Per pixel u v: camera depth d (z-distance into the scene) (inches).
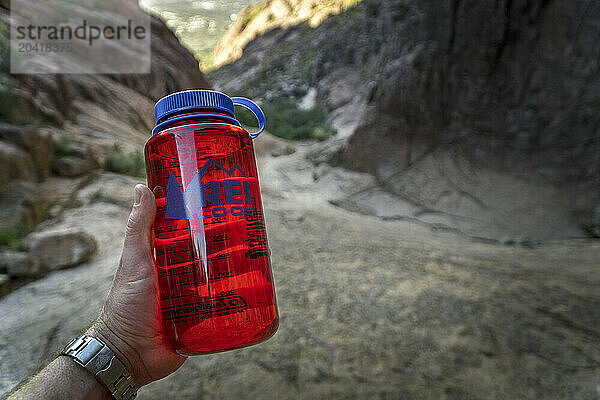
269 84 1316.4
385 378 119.2
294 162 623.8
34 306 168.1
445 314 160.6
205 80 896.3
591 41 486.3
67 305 166.7
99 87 545.3
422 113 567.8
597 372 123.4
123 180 347.3
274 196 453.7
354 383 116.5
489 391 114.8
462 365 126.6
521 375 122.3
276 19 1830.7
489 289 190.5
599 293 186.9
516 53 526.6
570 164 485.7
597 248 319.9
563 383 118.8
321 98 1077.8
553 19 504.7
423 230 402.3
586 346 138.7
